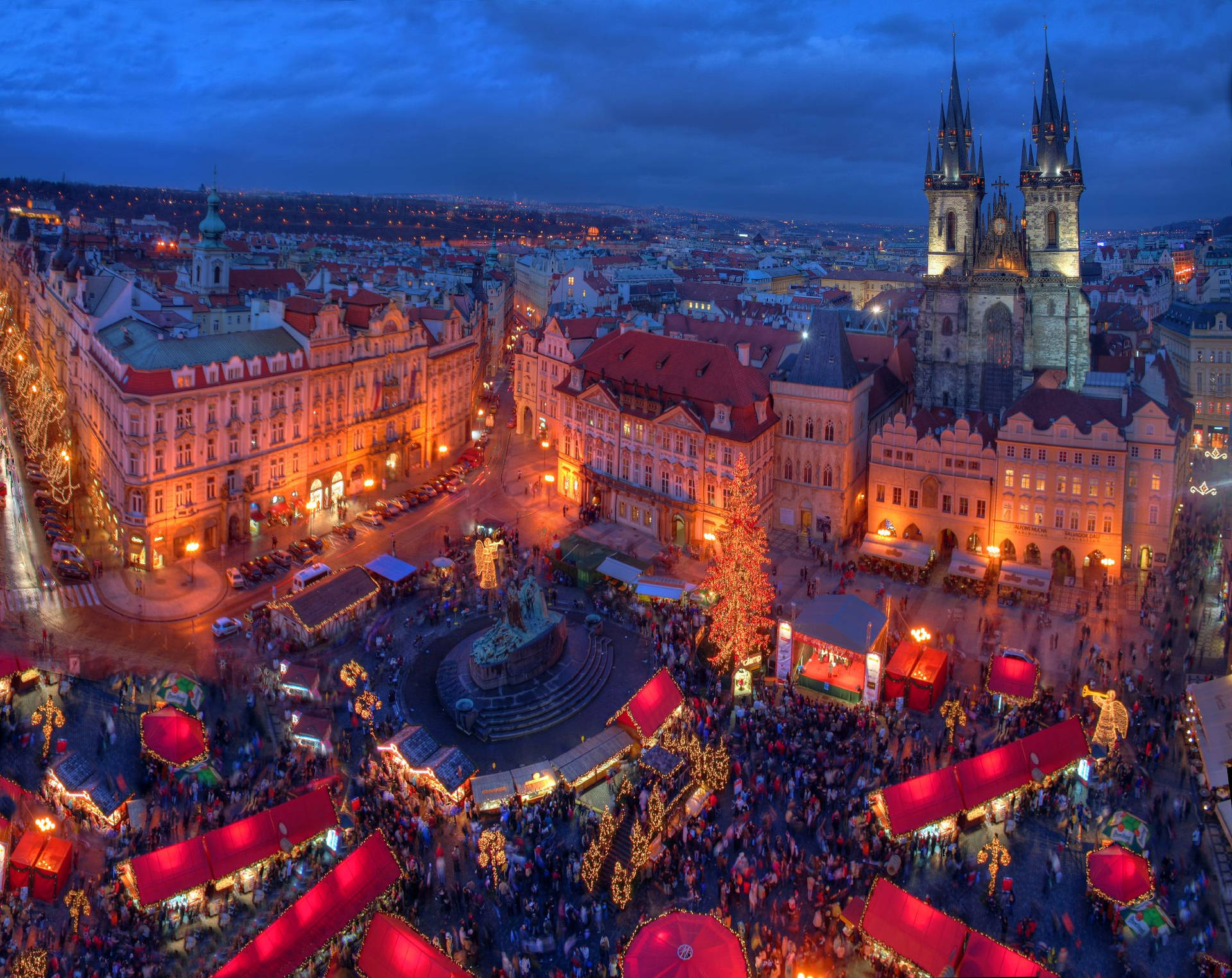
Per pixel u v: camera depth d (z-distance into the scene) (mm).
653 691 87000
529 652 96938
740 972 56469
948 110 150750
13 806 76625
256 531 134500
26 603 111750
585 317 195875
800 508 140500
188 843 68000
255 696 94062
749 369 139625
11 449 167875
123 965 61750
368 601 112562
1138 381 151875
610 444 146625
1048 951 64125
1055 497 124562
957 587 123000
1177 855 73688
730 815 78562
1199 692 85312
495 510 151250
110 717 89312
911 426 132875
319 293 172500
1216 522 142875
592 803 80250
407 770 81812
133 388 117875
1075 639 108500
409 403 166000
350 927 64500
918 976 61062
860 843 74250
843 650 94750
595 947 65188
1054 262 143625
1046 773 77312
